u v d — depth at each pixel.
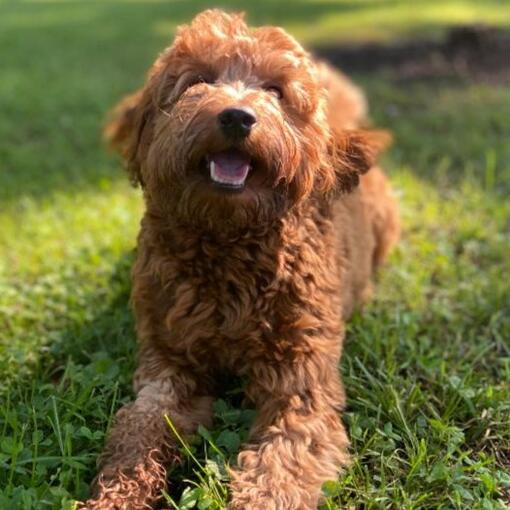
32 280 0.98
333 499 0.61
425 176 1.32
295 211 0.72
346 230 0.84
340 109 1.03
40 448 0.64
